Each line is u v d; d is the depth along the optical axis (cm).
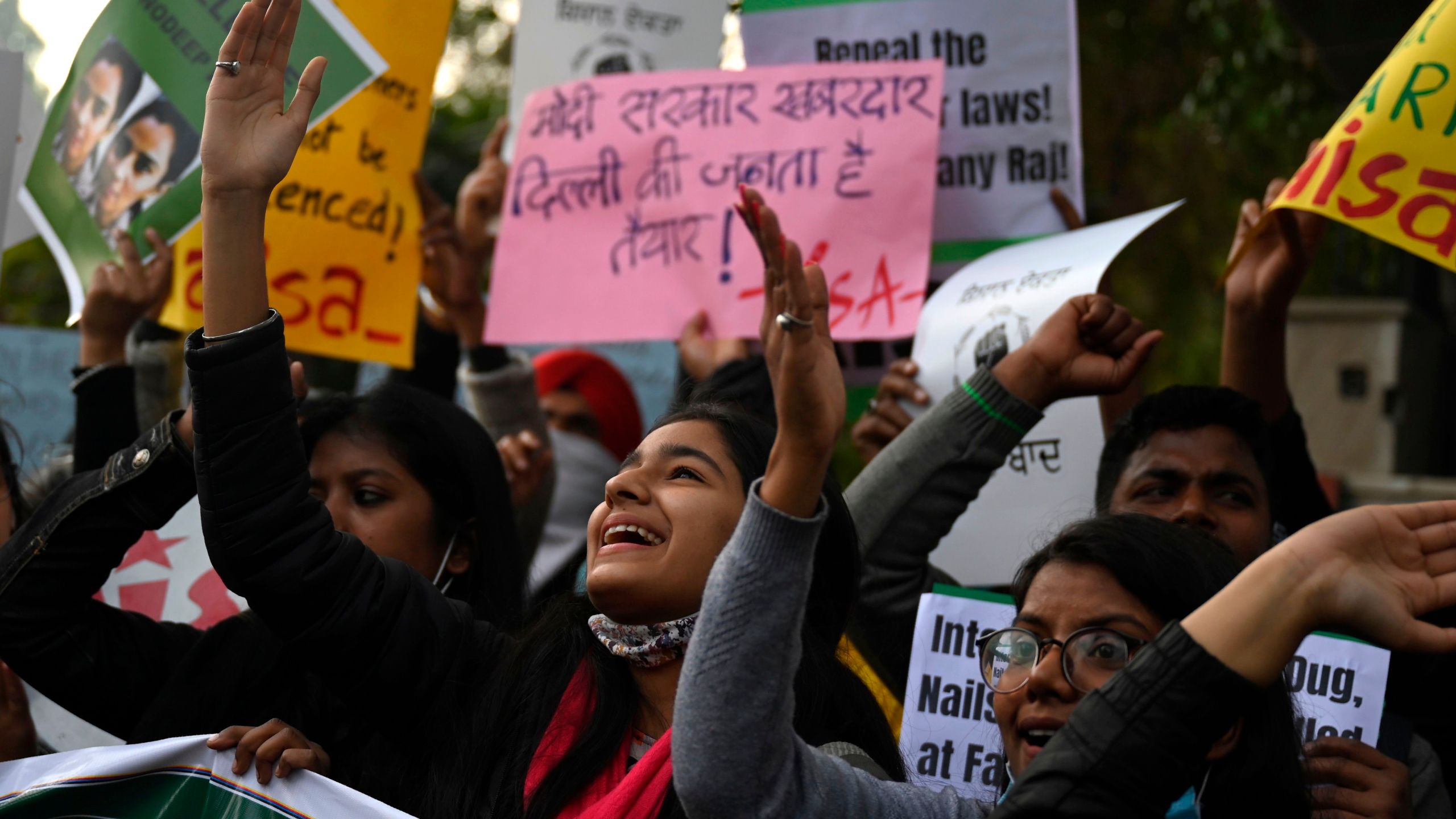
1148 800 147
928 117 373
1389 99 256
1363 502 686
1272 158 718
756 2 400
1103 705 151
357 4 372
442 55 382
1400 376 747
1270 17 677
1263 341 317
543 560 464
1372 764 221
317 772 216
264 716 241
